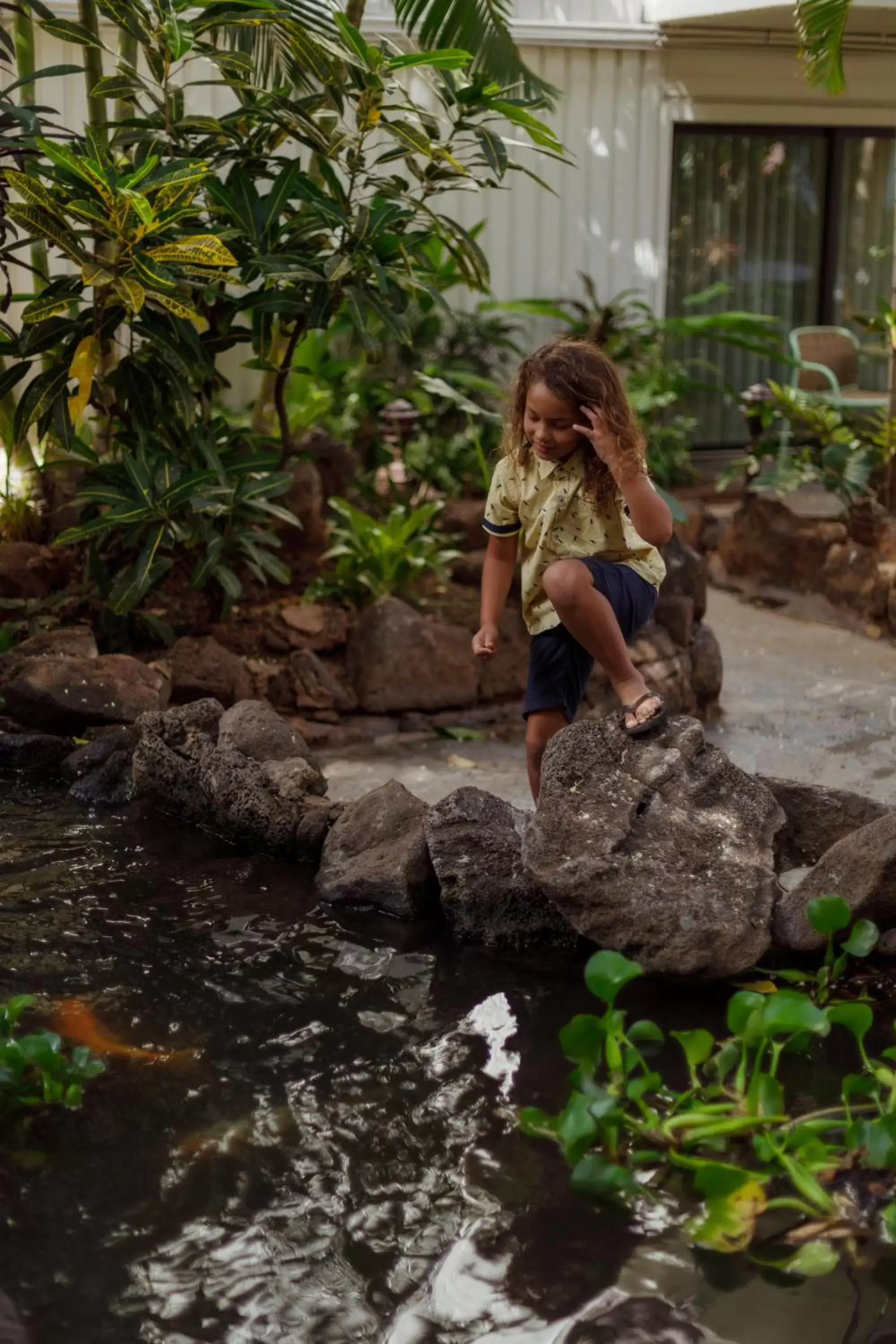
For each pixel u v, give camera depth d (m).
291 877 4.03
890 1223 2.36
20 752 4.89
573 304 9.26
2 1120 2.74
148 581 5.20
